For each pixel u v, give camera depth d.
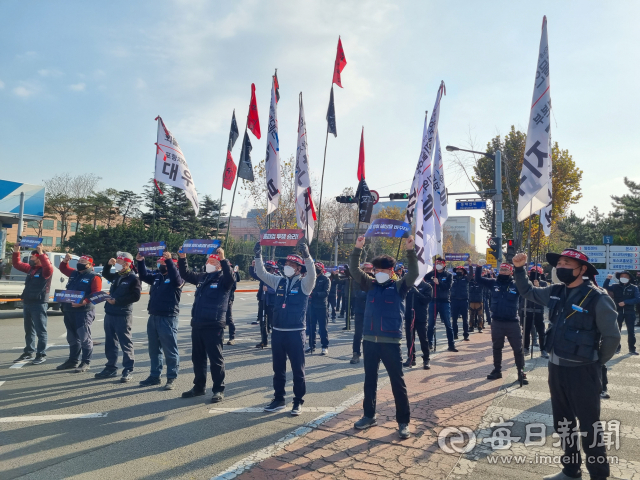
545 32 6.74
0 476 3.66
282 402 5.53
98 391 6.22
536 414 5.39
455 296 11.98
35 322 8.02
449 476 3.75
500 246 18.25
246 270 53.22
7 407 5.46
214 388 5.86
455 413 5.42
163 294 6.54
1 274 15.91
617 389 6.84
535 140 6.68
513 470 3.90
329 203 39.69
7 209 20.11
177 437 4.55
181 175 7.76
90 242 38.44
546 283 9.29
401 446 4.38
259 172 27.27
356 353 8.49
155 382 6.60
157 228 41.09
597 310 3.56
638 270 23.34
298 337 5.45
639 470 3.94
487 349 10.42
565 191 25.72
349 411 5.48
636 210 30.27
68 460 3.98
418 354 9.70
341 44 10.21
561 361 3.67
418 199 7.27
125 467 3.85
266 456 4.10
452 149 20.08
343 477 3.69
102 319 14.67
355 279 5.11
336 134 10.10
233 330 10.52
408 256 4.91
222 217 53.75
